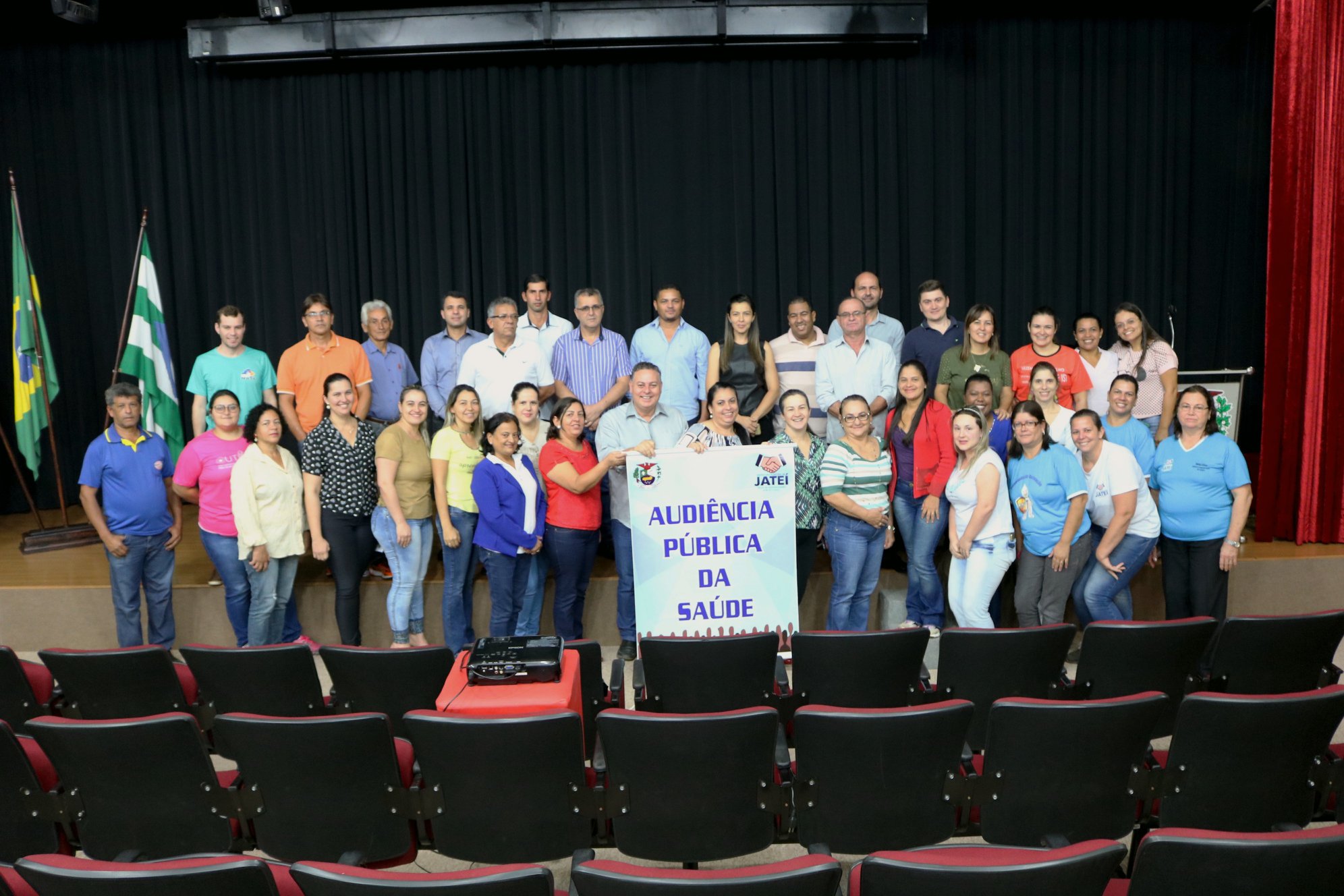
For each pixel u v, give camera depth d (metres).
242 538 4.73
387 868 2.80
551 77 7.89
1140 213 8.12
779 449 4.73
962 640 3.34
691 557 4.76
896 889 1.93
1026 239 8.12
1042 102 7.99
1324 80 5.78
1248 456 8.09
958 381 5.27
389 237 8.03
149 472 5.02
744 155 7.91
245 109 7.89
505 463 4.69
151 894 1.97
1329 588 5.64
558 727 2.56
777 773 2.81
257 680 3.40
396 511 4.77
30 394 6.43
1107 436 4.96
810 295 8.12
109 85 7.77
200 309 8.09
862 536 4.79
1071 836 2.74
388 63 7.82
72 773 2.68
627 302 8.06
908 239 8.09
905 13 7.16
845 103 7.91
